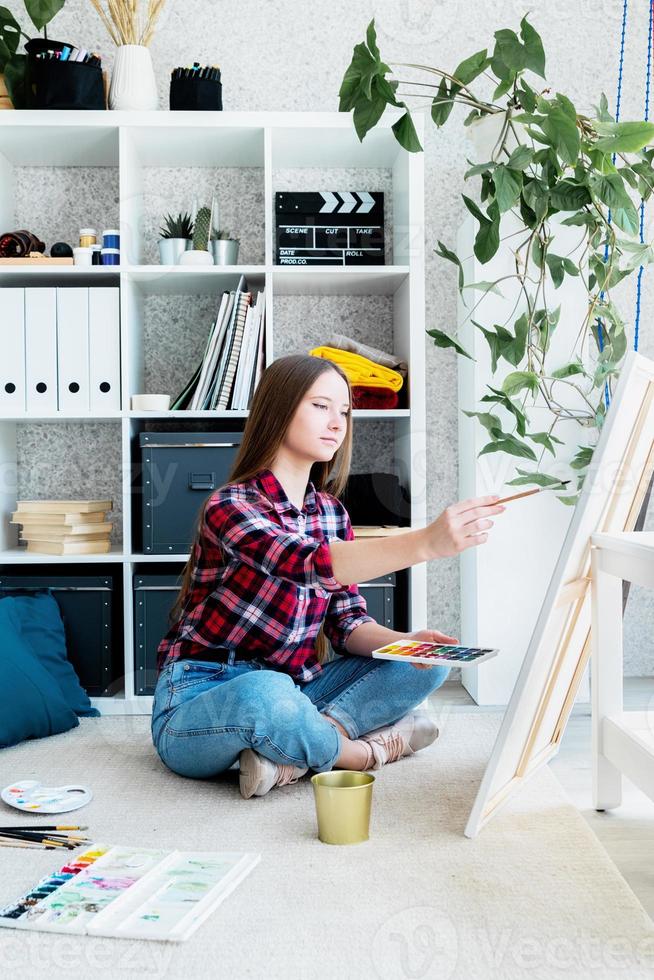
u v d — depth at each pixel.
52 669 2.07
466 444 2.44
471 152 2.55
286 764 1.53
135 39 2.29
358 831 1.32
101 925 1.04
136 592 2.18
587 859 1.26
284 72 2.52
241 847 1.31
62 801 1.49
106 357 2.22
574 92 2.55
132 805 1.50
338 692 1.75
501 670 2.28
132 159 2.30
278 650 1.64
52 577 2.21
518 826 1.39
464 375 2.45
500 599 2.29
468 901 1.13
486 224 1.98
